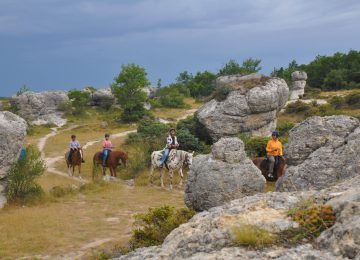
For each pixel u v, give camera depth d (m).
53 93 67.06
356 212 5.88
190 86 105.81
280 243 6.01
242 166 15.14
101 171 28.33
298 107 54.91
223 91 36.66
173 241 6.92
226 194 14.84
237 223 6.55
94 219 16.67
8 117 19.64
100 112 71.12
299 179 14.71
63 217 16.83
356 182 7.34
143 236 11.59
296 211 6.64
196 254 6.19
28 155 20.73
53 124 60.84
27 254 12.64
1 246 13.19
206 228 6.82
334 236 5.70
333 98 61.09
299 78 76.31
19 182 19.70
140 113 61.56
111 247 13.05
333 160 14.52
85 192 22.22
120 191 22.52
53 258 12.30
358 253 5.22
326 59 101.38
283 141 27.16
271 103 35.09
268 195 7.73
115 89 64.06
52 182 25.98
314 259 5.38
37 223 15.76
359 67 94.25
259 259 5.61
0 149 18.67
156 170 28.02
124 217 17.08
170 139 24.25
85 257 12.36
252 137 30.97
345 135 15.20
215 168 15.03
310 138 15.63
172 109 74.50
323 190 7.43
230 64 98.12
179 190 23.36
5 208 18.77
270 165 19.61
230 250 5.97
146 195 21.67
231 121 34.78
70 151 28.86
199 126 36.41
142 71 64.00
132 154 31.73
